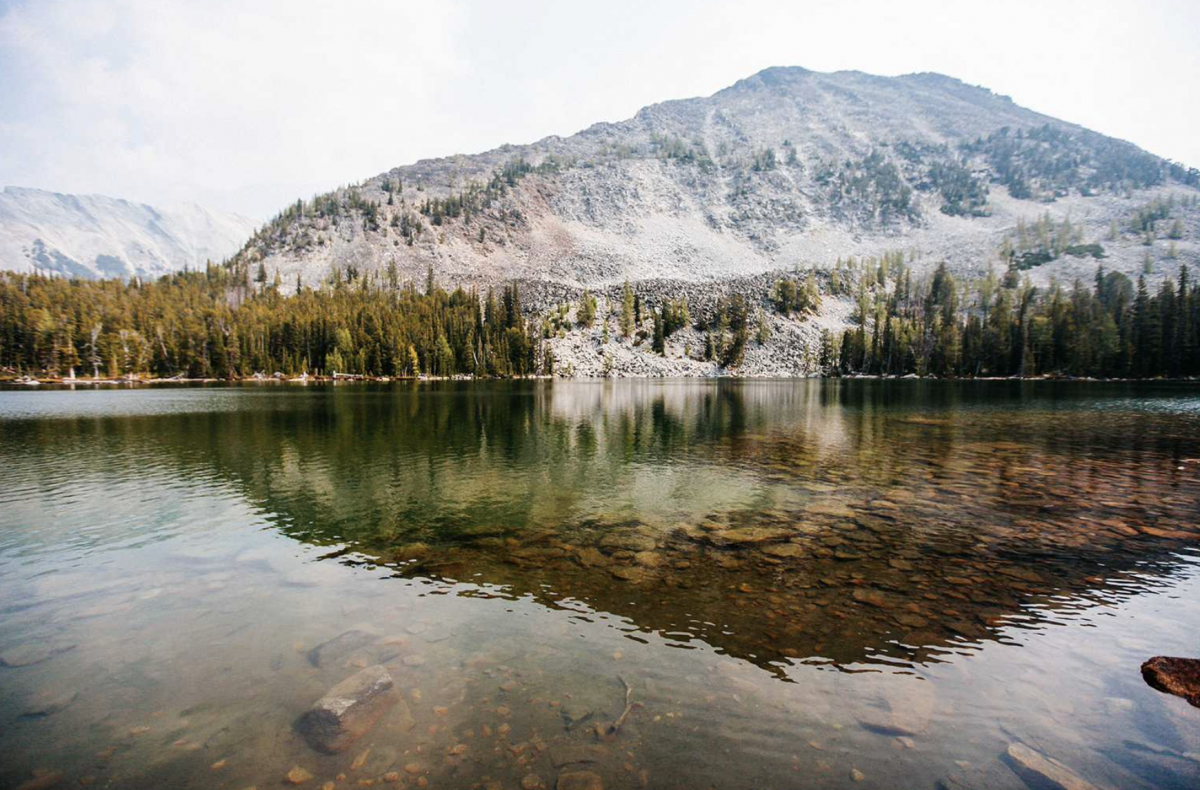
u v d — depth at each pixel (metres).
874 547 13.54
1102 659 8.34
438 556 13.26
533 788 5.60
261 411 53.34
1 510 17.86
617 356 162.00
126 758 6.22
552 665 8.14
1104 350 120.44
